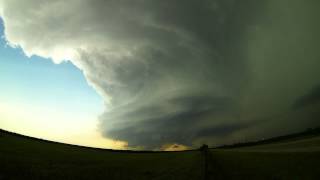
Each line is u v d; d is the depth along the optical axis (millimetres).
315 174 30219
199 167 44688
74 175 32625
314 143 103625
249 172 34719
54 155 69875
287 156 55906
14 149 70188
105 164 56219
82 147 128375
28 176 28594
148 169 45219
